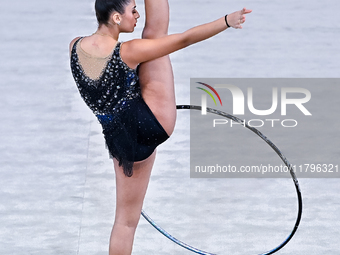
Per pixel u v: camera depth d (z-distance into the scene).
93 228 11.94
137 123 9.09
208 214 12.52
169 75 9.20
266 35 24.84
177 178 13.80
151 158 9.68
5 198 13.05
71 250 11.17
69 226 12.01
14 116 17.44
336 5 29.44
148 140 9.27
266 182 13.75
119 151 9.30
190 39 8.41
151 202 12.85
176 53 22.25
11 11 28.23
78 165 14.55
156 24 8.91
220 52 22.61
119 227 9.90
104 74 8.72
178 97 18.16
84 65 8.84
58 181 13.77
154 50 8.49
